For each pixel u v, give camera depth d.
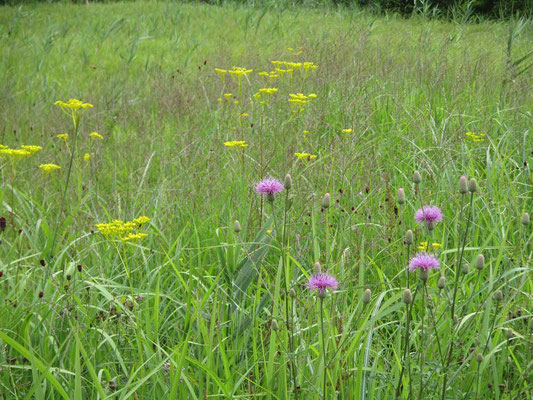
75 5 18.55
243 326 2.88
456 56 8.05
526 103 5.89
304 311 2.83
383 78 6.82
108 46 12.49
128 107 7.39
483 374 2.53
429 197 3.90
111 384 2.38
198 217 4.05
